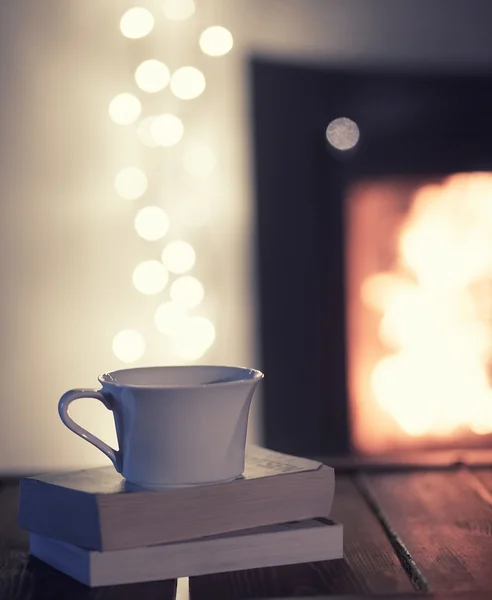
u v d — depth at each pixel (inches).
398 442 98.4
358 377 97.9
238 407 34.1
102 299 94.8
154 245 94.9
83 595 32.3
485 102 96.9
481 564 34.3
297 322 96.8
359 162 96.7
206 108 94.9
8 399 94.9
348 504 40.4
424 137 97.0
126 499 32.8
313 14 95.2
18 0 92.6
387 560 34.7
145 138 94.0
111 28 93.4
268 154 95.7
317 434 97.5
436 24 96.0
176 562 33.3
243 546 33.9
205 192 95.3
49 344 94.7
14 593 32.5
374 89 96.4
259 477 34.4
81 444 95.5
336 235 96.9
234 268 95.7
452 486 42.6
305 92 95.8
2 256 93.8
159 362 95.4
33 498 34.7
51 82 93.2
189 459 33.6
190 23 94.0
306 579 33.2
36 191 93.9
